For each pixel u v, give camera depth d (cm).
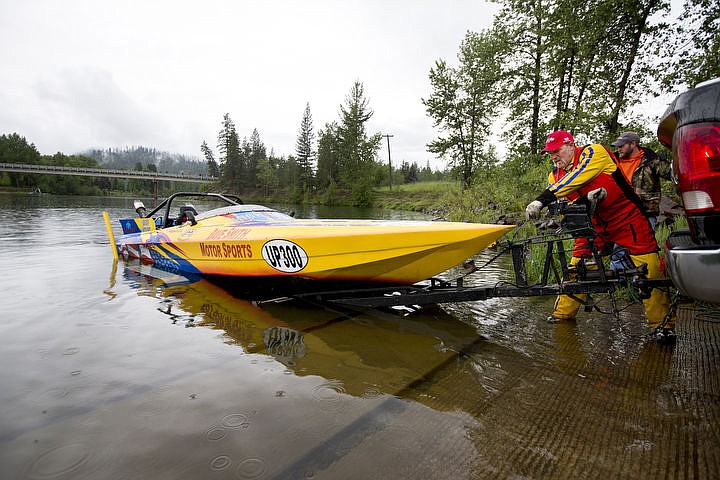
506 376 226
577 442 163
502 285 310
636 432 169
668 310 272
